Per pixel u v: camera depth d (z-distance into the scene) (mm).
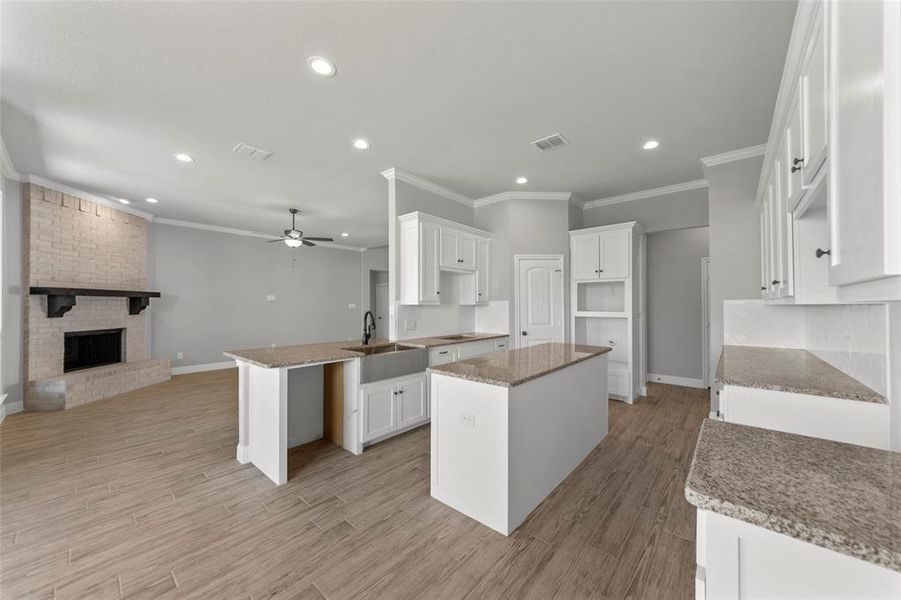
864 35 760
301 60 2191
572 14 1848
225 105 2678
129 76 2322
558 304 4812
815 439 973
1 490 2439
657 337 5633
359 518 2113
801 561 650
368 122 2947
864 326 1700
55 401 4270
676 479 2557
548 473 2357
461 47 2086
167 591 1585
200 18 1852
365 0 1755
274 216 6125
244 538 1938
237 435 3461
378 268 9086
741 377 1947
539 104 2680
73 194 4703
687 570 1698
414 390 3455
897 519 614
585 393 2902
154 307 6066
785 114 1922
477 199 5070
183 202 5266
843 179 882
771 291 2477
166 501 2299
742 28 1925
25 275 4230
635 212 4875
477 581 1635
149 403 4535
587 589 1587
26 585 1611
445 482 2256
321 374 3367
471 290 4805
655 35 1986
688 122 2922
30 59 2141
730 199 3471
